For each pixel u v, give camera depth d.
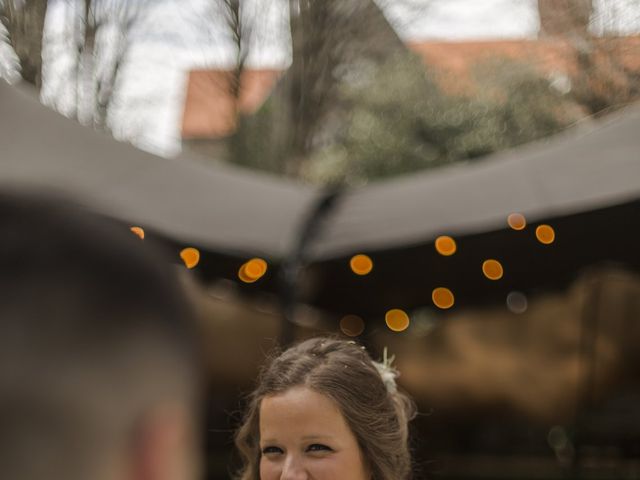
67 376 0.46
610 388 7.12
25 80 5.66
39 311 0.46
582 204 4.48
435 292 6.54
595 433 7.64
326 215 5.12
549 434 8.46
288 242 4.84
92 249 0.48
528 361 7.31
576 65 6.36
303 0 7.99
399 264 6.21
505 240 5.78
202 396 0.58
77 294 0.47
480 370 7.43
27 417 0.45
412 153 10.41
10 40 5.63
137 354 0.48
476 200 4.84
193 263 4.70
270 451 1.97
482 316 7.46
